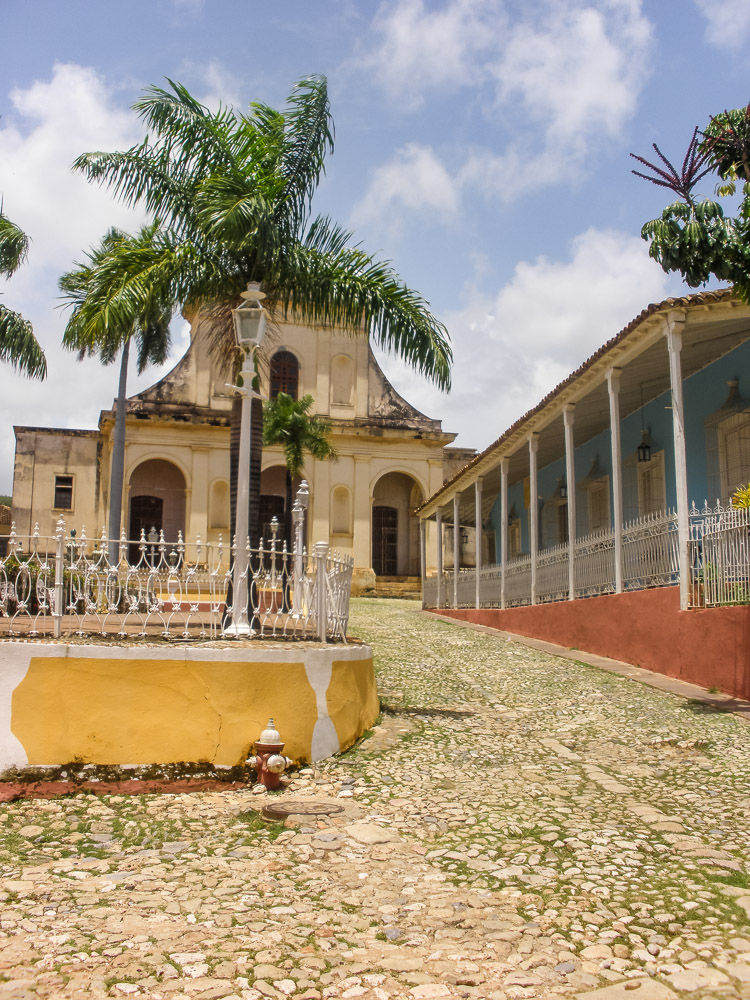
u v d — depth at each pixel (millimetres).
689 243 8773
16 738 6559
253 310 8906
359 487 32656
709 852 5445
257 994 3830
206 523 30562
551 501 20547
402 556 35031
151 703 6863
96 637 7340
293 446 25938
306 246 10500
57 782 6535
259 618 9125
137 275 9539
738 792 6621
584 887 4988
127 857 5445
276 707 7234
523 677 11844
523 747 8164
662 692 10320
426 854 5578
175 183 10398
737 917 4551
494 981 3982
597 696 10312
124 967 4023
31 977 3906
